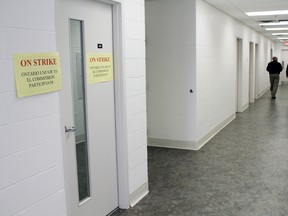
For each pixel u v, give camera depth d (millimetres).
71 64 2361
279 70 11312
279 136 5852
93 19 2568
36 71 1840
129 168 3062
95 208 2709
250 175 3867
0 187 1646
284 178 3752
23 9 1738
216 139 5742
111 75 2840
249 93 10547
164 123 5250
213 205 3070
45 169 1929
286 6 5777
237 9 6105
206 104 5527
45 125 1921
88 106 2557
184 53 4926
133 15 3020
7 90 1664
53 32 1959
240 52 8555
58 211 2049
